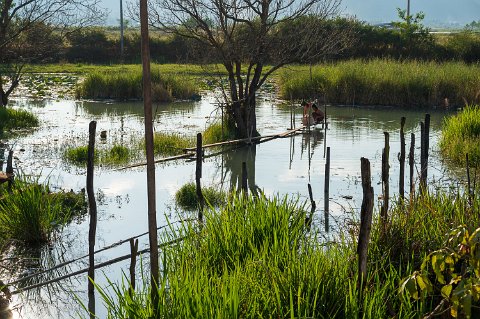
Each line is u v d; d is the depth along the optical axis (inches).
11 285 375.9
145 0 202.7
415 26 1957.4
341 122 1048.2
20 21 950.4
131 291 268.1
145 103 211.2
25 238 438.0
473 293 178.4
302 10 844.6
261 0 870.4
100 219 502.9
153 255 229.0
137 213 520.1
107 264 401.7
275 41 855.1
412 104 1237.7
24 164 693.9
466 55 1836.9
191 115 1125.7
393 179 613.0
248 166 711.7
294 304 244.5
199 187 506.9
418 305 265.1
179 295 240.8
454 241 193.8
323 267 262.2
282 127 992.9
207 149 810.8
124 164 706.2
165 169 688.4
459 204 345.7
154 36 2393.0
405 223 309.6
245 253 315.9
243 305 247.0
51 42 984.9
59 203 509.0
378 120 1071.6
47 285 374.6
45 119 1064.2
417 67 1344.7
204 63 912.3
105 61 2208.4
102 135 869.8
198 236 340.2
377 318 235.5
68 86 1578.5
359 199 548.7
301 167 699.4
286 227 343.6
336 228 449.4
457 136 756.6
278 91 1482.5
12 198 453.7
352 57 1802.4
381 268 273.6
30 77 1734.7
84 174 652.7
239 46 850.1
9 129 935.0
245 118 864.9
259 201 375.2
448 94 1227.2
